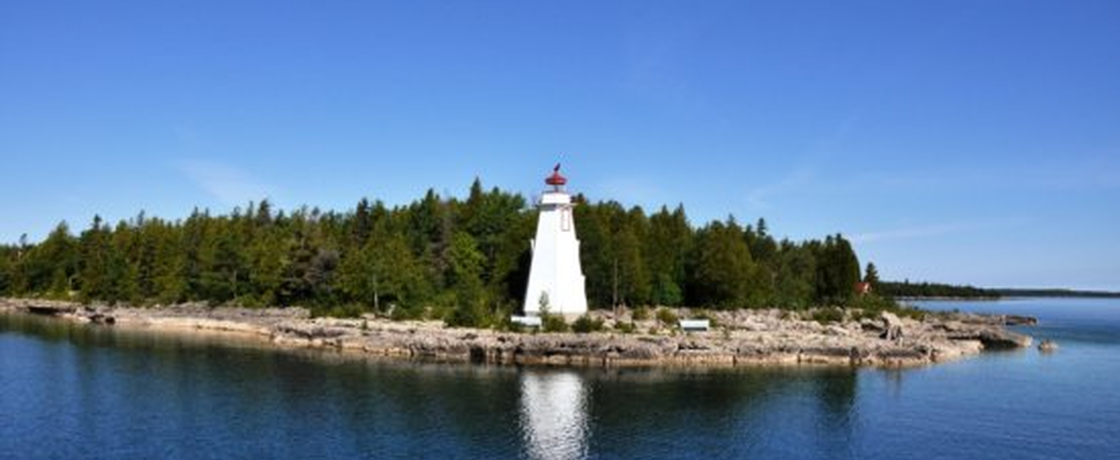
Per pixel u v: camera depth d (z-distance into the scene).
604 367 88.31
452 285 132.88
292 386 76.94
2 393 73.12
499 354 92.38
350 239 150.00
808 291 150.75
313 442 58.78
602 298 123.31
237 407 68.50
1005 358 107.00
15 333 120.38
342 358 93.81
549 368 87.50
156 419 64.44
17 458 54.16
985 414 70.00
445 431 62.00
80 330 126.00
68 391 74.19
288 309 135.75
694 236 148.88
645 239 134.75
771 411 69.44
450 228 142.12
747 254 141.12
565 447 58.53
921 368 94.00
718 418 66.81
